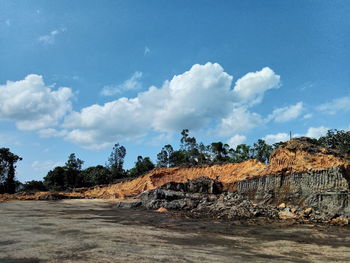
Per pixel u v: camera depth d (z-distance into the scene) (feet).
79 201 198.80
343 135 162.81
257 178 127.85
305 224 82.94
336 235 66.95
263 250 51.26
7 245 51.26
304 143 121.08
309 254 48.91
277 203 110.42
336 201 91.61
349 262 44.06
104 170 326.03
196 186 158.61
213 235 66.13
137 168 324.60
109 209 139.74
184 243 56.03
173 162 315.58
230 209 104.32
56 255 44.09
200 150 314.55
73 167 326.03
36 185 307.58
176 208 128.98
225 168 194.29
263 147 261.44
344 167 99.30
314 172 103.35
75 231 68.03
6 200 205.98
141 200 155.43
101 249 48.37
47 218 96.12
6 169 277.03
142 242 55.62
